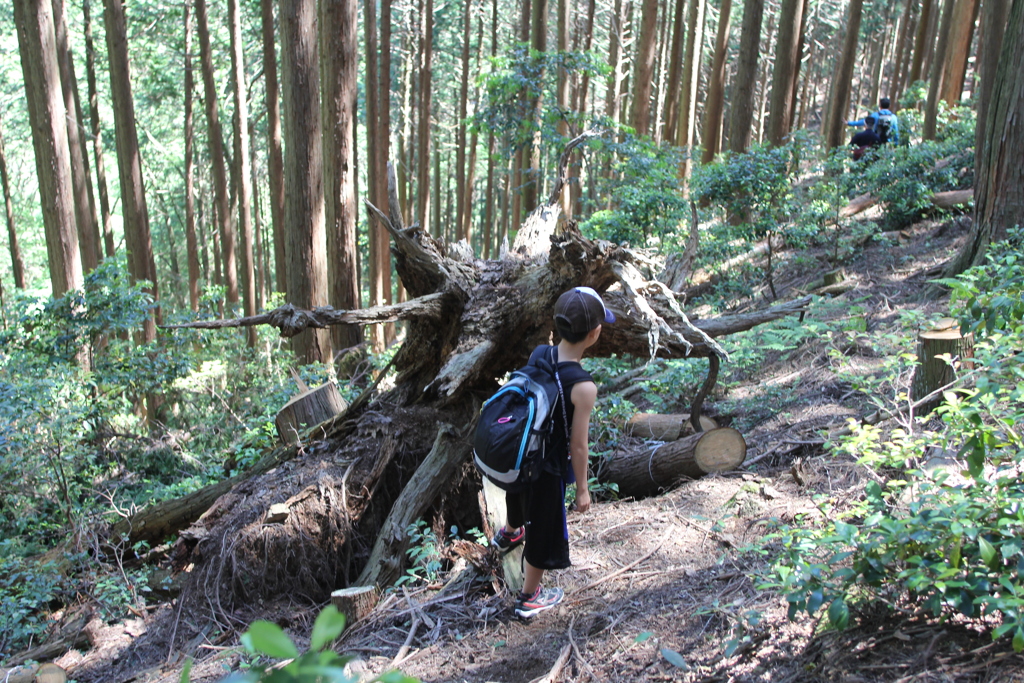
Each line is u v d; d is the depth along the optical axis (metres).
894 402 4.34
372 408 5.71
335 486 5.10
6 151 26.91
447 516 5.01
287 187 12.05
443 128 32.56
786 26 15.31
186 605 4.61
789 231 9.92
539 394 3.08
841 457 4.58
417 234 5.51
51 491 6.31
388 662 3.43
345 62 12.20
